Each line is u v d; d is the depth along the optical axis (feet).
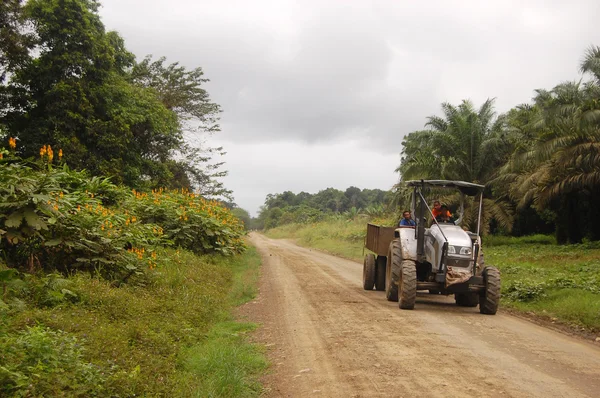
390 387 17.62
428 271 36.55
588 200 89.51
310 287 43.62
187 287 33.37
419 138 101.45
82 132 66.95
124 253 30.40
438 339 24.80
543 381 18.37
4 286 20.83
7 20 65.05
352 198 357.41
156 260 36.76
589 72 73.31
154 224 46.93
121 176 69.56
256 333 26.63
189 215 52.49
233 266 54.85
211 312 29.60
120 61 80.74
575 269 52.08
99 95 68.95
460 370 19.56
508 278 47.52
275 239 186.09
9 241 23.07
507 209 97.14
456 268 33.06
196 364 19.42
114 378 15.24
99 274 27.35
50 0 65.16
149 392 15.69
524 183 84.38
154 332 21.83
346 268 63.46
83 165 64.85
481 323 29.81
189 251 49.42
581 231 93.71
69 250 27.32
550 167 78.48
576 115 67.56
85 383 14.48
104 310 22.67
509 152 97.19
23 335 16.11
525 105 106.73
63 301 22.07
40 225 23.50
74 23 66.44
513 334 26.89
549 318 32.53
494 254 75.46
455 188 39.11
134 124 76.43
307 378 18.98
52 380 13.82
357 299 37.73
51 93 64.13
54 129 63.72
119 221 34.63
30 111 68.23
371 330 26.61
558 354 22.70
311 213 255.09
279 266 61.82
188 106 110.52
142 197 51.96
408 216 42.50
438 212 38.55
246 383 18.20
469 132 96.78
